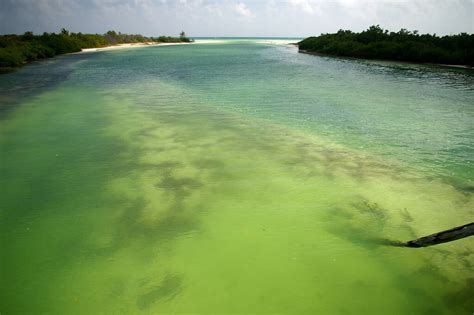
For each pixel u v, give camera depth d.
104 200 6.62
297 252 5.14
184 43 114.69
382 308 4.12
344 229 5.68
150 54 53.66
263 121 12.25
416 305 4.15
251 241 5.40
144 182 7.33
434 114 13.34
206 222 5.90
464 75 26.27
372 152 9.10
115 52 59.00
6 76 24.61
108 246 5.30
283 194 6.81
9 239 5.46
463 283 4.47
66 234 5.59
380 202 6.48
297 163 8.34
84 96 16.92
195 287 4.48
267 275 4.68
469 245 5.23
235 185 7.18
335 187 7.08
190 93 18.02
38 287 4.51
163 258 5.02
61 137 10.36
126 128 11.31
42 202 6.56
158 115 13.09
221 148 9.41
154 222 5.90
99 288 4.48
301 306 4.17
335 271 4.74
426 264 4.83
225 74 26.41
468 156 8.75
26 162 8.42
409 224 5.76
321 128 11.38
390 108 14.43
